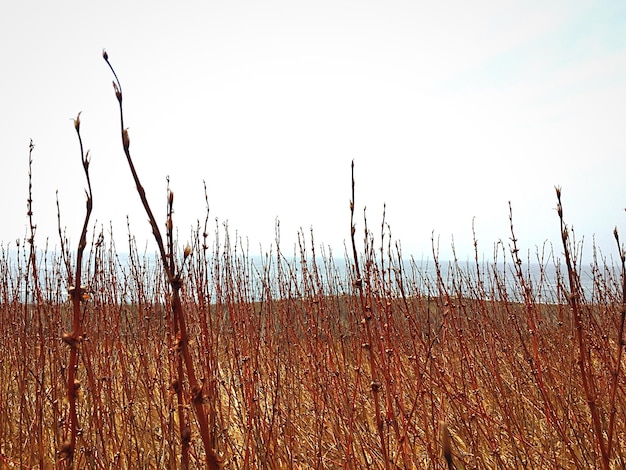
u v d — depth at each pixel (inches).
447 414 125.5
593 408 62.9
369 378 134.6
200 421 39.9
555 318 168.2
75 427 43.5
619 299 157.6
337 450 105.7
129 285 149.9
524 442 102.7
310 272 156.0
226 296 138.7
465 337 146.2
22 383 99.1
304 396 142.6
